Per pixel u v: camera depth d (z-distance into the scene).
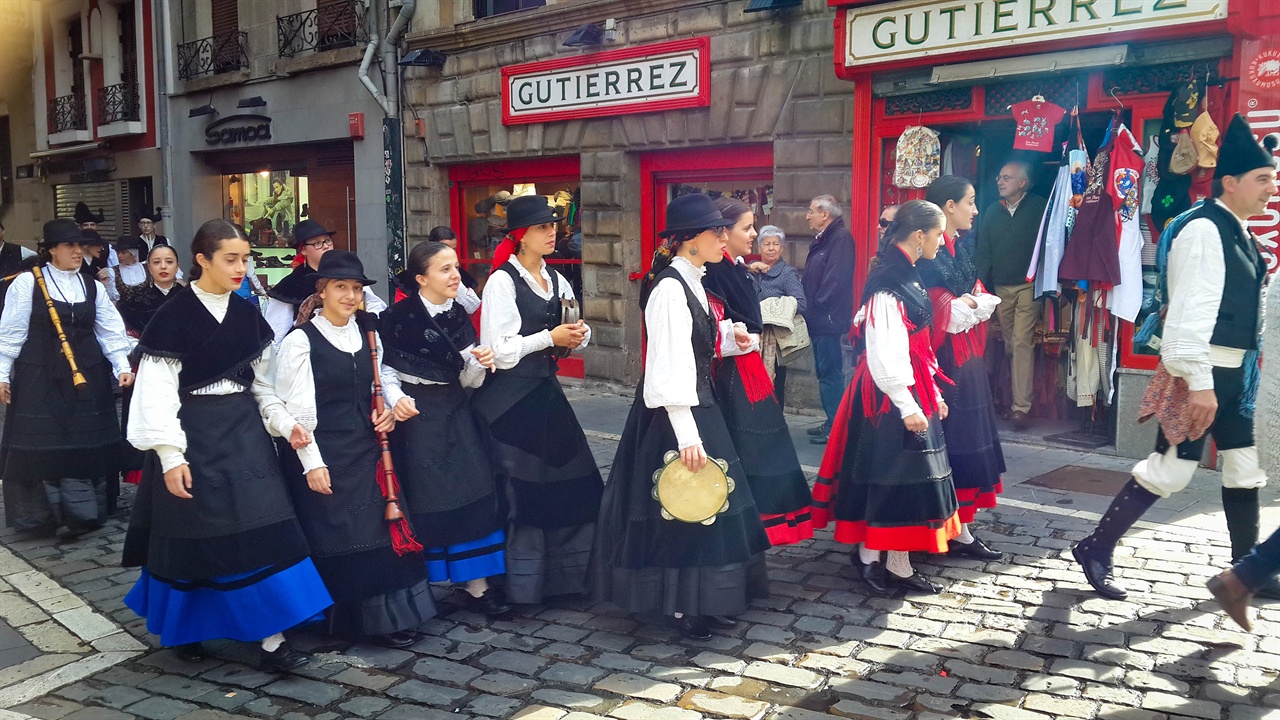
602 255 9.95
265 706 3.44
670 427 3.78
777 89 8.34
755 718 3.24
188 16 15.80
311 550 3.81
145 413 3.45
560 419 4.21
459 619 4.18
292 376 3.71
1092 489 5.91
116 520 5.95
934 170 7.42
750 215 3.76
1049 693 3.35
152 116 16.89
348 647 3.91
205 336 3.58
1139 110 6.47
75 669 3.78
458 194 11.72
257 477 3.64
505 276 4.07
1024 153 7.37
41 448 5.45
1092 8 6.39
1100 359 6.95
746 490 3.88
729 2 8.58
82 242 5.63
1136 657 3.60
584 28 9.49
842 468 4.27
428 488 4.00
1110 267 6.50
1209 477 6.06
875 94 7.70
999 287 7.51
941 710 3.26
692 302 3.68
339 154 13.50
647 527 3.80
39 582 4.85
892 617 4.05
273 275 15.05
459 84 11.20
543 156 10.48
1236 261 3.86
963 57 7.05
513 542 4.10
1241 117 3.87
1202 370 3.78
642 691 3.46
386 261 12.52
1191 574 4.41
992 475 4.54
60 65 19.50
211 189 16.27
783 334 6.78
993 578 4.46
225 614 3.62
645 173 9.73
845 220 8.02
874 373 3.97
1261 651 3.62
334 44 12.96
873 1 7.43
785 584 4.46
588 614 4.21
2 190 22.81
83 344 5.58
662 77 9.08
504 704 3.40
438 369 4.03
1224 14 5.86
